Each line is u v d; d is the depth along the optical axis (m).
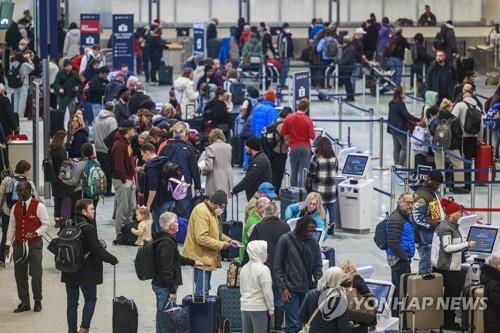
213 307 25.88
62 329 28.00
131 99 47.31
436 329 28.16
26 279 29.38
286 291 26.03
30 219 29.05
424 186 30.06
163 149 35.00
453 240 28.23
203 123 47.44
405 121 45.62
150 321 28.52
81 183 35.62
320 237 29.36
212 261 27.73
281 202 36.41
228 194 35.59
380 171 47.25
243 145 47.44
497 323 26.52
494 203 41.78
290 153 40.59
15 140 42.12
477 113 43.47
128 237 35.69
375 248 35.66
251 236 27.08
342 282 23.80
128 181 35.84
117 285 31.56
